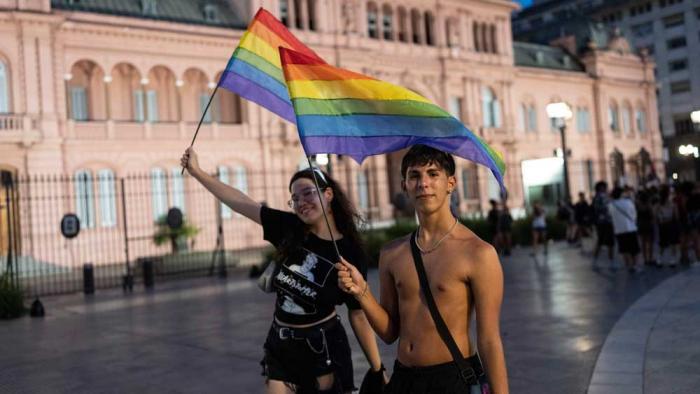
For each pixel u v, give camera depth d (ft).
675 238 57.98
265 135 130.21
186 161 17.72
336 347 15.87
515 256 81.41
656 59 261.44
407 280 11.85
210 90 125.39
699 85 248.73
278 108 17.53
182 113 126.41
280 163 132.57
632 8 268.00
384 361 29.35
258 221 16.65
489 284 11.16
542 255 80.18
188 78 128.67
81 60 111.04
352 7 143.84
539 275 58.80
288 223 16.24
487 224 91.86
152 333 40.65
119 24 112.06
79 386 28.32
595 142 201.57
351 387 16.21
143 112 124.06
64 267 98.73
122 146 113.70
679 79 254.88
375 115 13.74
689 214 60.18
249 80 17.29
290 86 13.51
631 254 55.57
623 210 55.36
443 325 11.32
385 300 12.65
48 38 104.47
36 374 30.94
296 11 138.10
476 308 11.28
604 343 29.71
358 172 144.56
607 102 204.33
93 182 110.42
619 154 170.19
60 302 60.64
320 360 15.67
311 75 13.71
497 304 11.22
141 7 119.96
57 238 104.32
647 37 264.11
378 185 146.82
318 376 15.75
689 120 251.80
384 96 13.82
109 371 30.86
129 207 114.01
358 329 15.20
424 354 11.52
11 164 101.14
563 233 105.40
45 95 104.12
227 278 75.10
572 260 70.69
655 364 25.44
